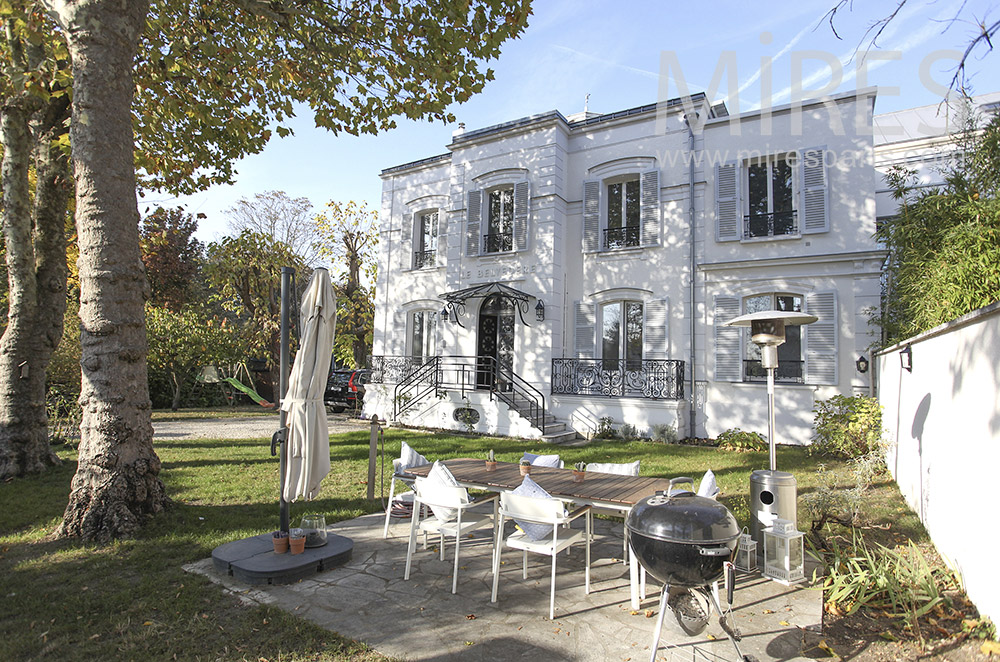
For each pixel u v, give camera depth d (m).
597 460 9.70
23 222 8.12
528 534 4.13
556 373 13.86
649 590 4.27
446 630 3.56
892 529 5.58
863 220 11.34
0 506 6.37
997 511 3.36
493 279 14.98
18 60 7.48
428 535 5.62
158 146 9.40
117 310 5.55
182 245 25.08
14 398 8.09
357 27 7.72
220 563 4.54
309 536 4.90
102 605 3.87
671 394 12.59
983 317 3.69
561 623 3.69
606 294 13.89
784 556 4.40
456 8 7.21
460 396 13.90
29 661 3.14
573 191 14.58
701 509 3.01
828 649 3.32
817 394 11.41
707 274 12.68
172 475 8.17
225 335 21.41
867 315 11.12
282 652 3.25
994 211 6.56
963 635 3.40
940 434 4.88
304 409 4.79
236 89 9.16
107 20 5.50
